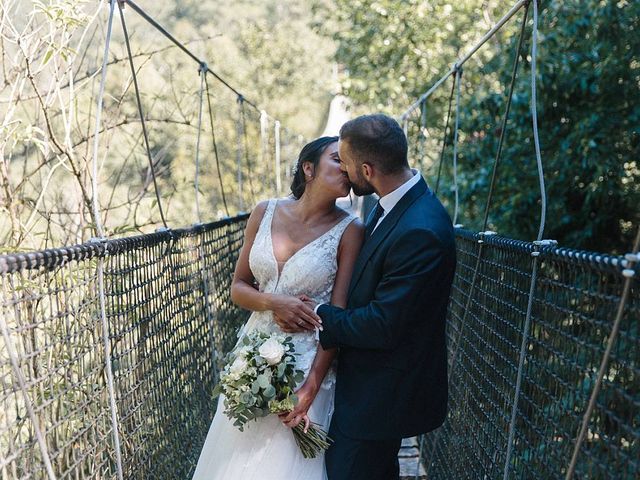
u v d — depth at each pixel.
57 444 1.77
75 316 1.91
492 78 8.67
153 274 2.64
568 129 7.06
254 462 2.33
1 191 3.53
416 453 4.18
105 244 2.07
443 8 9.91
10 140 3.78
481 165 7.66
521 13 7.09
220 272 4.16
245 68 17.14
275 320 2.41
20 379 1.53
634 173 7.16
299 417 2.29
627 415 1.44
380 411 2.25
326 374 2.41
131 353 2.35
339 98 13.86
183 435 3.01
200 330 3.49
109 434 2.11
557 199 7.19
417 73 10.45
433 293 2.17
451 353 3.52
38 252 1.69
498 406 2.44
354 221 2.45
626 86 6.67
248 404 2.22
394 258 2.17
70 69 3.55
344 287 2.41
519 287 2.25
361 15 10.81
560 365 1.83
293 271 2.39
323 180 2.38
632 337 1.43
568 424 1.75
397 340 2.15
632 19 6.48
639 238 1.41
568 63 6.66
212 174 12.55
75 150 4.00
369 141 2.22
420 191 2.25
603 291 1.57
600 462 1.55
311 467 2.34
